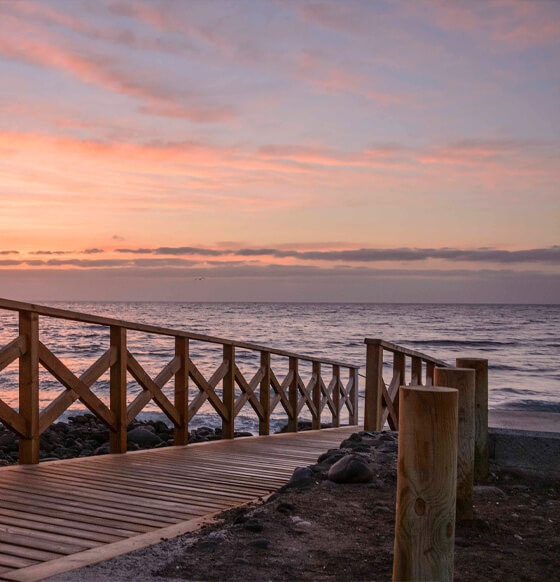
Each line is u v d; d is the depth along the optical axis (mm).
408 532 2314
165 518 3908
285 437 8977
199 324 84188
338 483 4469
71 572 2791
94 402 6047
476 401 4707
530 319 106875
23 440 5414
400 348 7637
